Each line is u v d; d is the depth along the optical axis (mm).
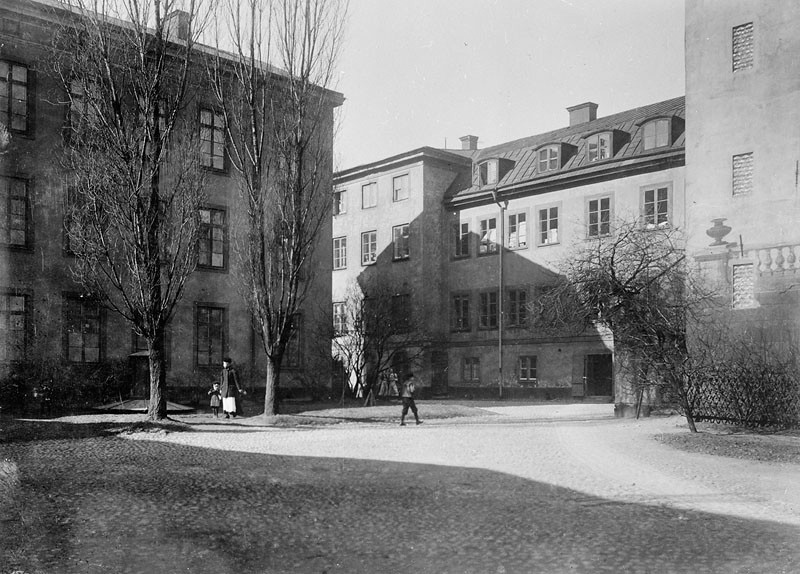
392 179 45031
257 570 6723
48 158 25656
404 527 8352
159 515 8914
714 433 17781
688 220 23578
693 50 23859
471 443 16312
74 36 22516
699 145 23547
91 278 22219
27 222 25312
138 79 20938
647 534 7902
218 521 8648
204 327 29609
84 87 21125
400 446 15797
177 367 28562
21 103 25438
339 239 48281
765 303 21125
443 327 43438
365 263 46344
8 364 24719
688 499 9883
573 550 7277
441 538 7836
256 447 15625
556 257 38094
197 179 22219
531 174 40000
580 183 37375
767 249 21453
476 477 11758
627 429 19000
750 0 22781
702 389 20094
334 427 20609
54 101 25797
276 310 23172
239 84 24156
